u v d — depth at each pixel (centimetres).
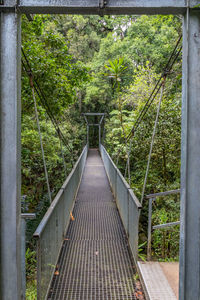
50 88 500
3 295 150
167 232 390
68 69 623
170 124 536
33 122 669
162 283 231
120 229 418
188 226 154
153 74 820
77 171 691
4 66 148
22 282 176
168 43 1070
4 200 149
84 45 1844
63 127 1249
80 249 339
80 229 418
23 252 178
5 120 149
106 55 1634
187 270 153
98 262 302
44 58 486
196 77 153
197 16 151
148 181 598
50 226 246
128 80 1237
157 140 543
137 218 278
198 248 153
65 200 388
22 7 148
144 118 578
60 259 308
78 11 154
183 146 157
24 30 461
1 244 150
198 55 152
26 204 720
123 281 261
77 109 2012
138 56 1197
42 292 206
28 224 607
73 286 252
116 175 571
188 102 153
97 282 259
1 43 148
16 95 149
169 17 764
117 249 340
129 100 804
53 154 792
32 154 719
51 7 148
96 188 743
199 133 153
